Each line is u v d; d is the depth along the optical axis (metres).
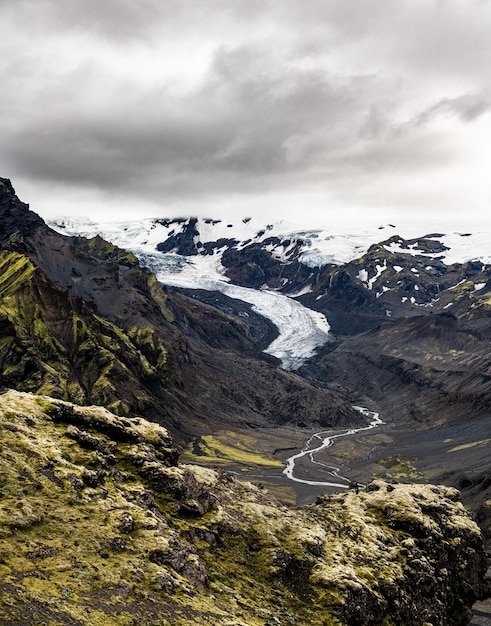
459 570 72.44
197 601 43.03
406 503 76.19
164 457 64.19
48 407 59.22
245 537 61.34
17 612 32.97
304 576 58.19
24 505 43.34
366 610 55.91
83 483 49.78
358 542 67.25
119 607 37.78
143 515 49.59
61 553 40.75
